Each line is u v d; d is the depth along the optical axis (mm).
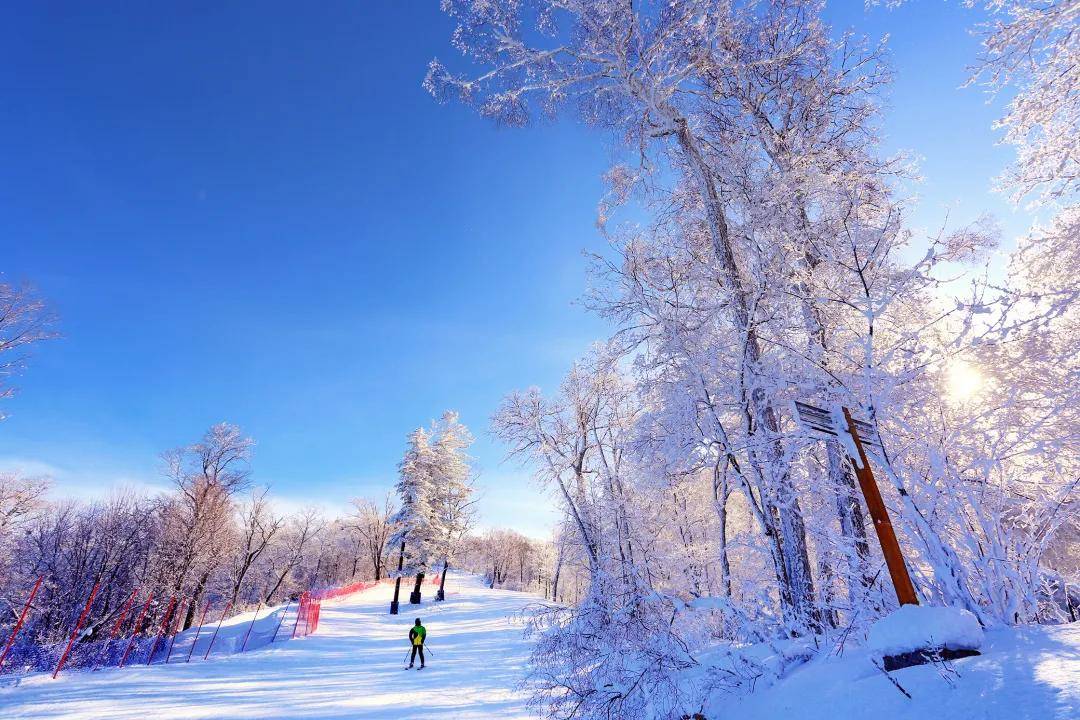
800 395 5828
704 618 6340
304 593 23734
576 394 18766
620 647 5824
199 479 31031
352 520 66438
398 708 9328
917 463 4414
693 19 8766
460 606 33469
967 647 2732
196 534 28562
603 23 9320
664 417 8148
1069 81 6926
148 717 8719
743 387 7074
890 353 4461
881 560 4500
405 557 37125
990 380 4648
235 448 32406
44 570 26875
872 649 3088
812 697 3092
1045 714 1780
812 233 6402
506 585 80750
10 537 27172
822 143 8820
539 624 6562
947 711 2160
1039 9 6719
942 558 3689
